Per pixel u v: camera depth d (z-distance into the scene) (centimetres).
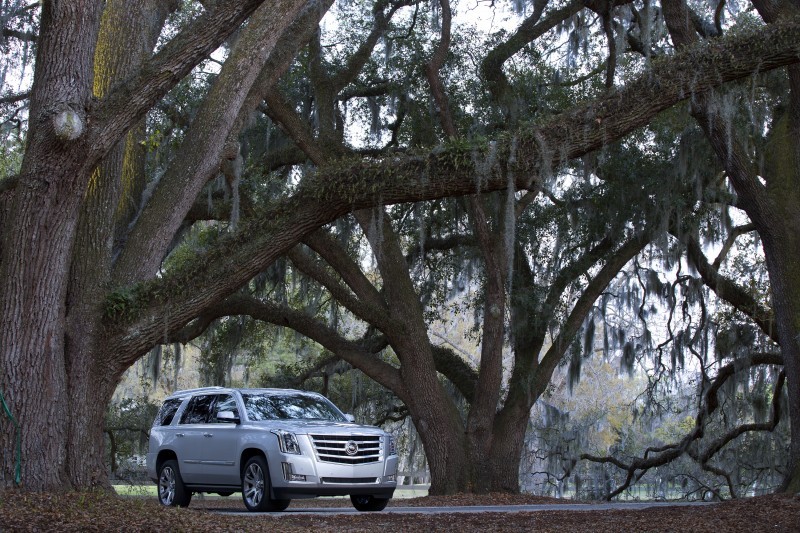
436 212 2450
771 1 1631
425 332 2109
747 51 1301
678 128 1906
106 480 1118
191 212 2103
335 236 2245
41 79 1036
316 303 2533
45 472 1032
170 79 1072
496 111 2233
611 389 4681
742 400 2747
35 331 1038
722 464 2859
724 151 1572
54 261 1049
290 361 4016
